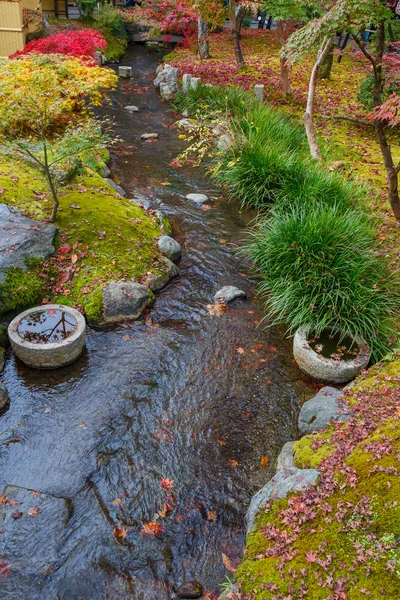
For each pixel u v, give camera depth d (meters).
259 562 2.58
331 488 2.83
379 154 8.46
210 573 2.80
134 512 3.10
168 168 8.16
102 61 14.05
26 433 3.60
